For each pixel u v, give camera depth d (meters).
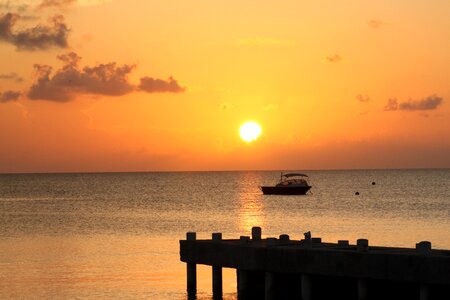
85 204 189.00
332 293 47.50
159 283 59.38
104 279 61.75
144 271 65.44
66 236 100.38
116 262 71.38
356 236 95.25
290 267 47.12
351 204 172.62
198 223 122.38
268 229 109.06
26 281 61.44
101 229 111.62
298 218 131.50
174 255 76.12
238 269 50.69
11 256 77.44
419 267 42.41
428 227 108.19
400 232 100.50
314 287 47.50
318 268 46.00
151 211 157.50
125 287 58.09
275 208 162.50
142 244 87.69
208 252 51.66
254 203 184.00
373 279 44.62
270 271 48.03
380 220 123.50
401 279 43.00
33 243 91.06
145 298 53.81
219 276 52.56
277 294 48.38
